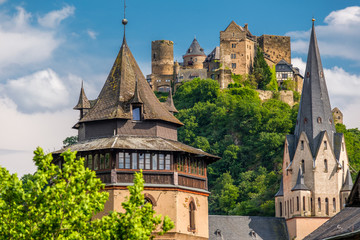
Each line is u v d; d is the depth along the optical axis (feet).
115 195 317.83
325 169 442.50
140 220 205.16
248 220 439.22
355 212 251.80
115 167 321.11
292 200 442.50
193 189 337.11
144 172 323.98
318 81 463.83
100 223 203.41
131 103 338.75
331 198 439.63
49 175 205.05
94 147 326.44
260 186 654.94
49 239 195.31
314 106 456.04
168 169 328.08
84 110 357.41
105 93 350.84
